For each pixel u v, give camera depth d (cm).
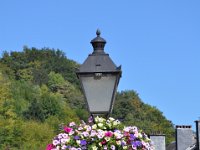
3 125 7075
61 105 9062
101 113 743
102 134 775
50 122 8225
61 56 11606
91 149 775
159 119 8906
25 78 10300
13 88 8912
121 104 8950
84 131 790
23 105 8569
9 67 10575
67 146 784
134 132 797
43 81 10256
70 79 10994
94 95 743
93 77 745
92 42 768
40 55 11256
